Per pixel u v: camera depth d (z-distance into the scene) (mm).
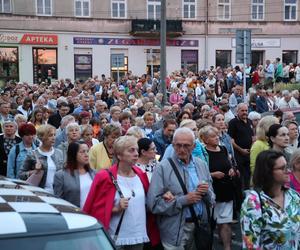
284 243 3963
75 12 36281
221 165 6492
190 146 5066
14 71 35344
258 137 7172
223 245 6637
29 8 35219
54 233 3010
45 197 3646
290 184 4945
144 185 5016
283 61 39281
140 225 4898
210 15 38219
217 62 38750
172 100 20734
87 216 3373
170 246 4934
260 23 38969
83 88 22438
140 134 7125
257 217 3916
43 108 11883
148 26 36750
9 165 7023
